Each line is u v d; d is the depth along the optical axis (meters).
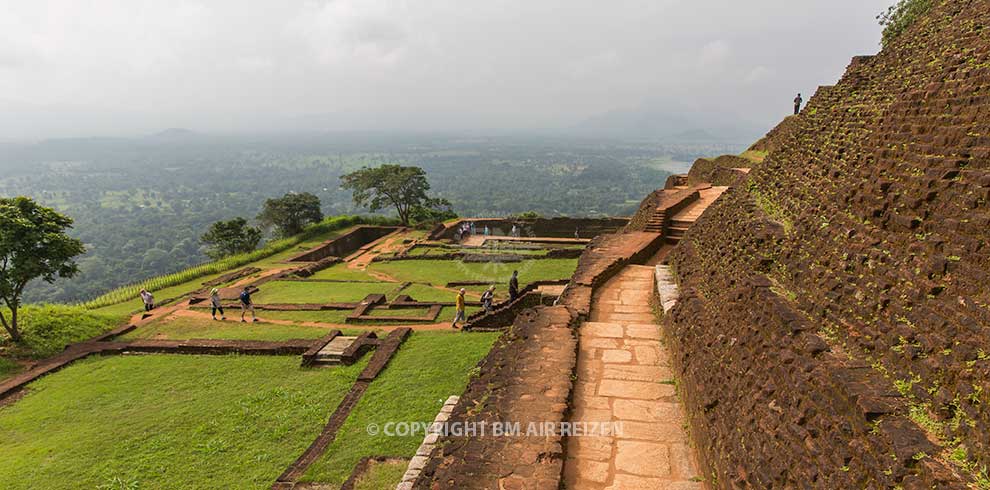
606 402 8.23
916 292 5.05
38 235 18.28
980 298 4.38
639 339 10.65
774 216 10.34
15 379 15.83
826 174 9.61
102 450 11.41
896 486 3.64
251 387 14.41
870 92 11.99
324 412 12.59
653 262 19.27
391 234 49.16
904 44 13.09
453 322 19.19
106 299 28.05
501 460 6.40
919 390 4.27
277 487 9.62
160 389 14.64
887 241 6.07
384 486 9.17
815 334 5.67
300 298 24.69
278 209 49.47
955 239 5.05
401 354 15.77
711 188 29.88
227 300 24.86
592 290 13.95
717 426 6.26
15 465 10.93
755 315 6.82
